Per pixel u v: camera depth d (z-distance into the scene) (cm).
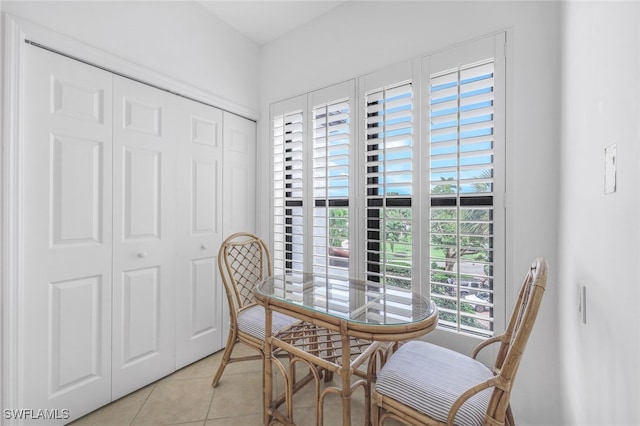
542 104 141
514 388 147
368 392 145
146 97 187
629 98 66
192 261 215
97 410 165
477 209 157
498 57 151
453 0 166
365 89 200
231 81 240
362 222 201
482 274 157
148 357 189
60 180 151
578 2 107
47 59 146
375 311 125
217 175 232
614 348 75
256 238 224
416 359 123
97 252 165
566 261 123
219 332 234
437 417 98
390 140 187
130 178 179
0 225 131
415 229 177
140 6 183
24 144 138
